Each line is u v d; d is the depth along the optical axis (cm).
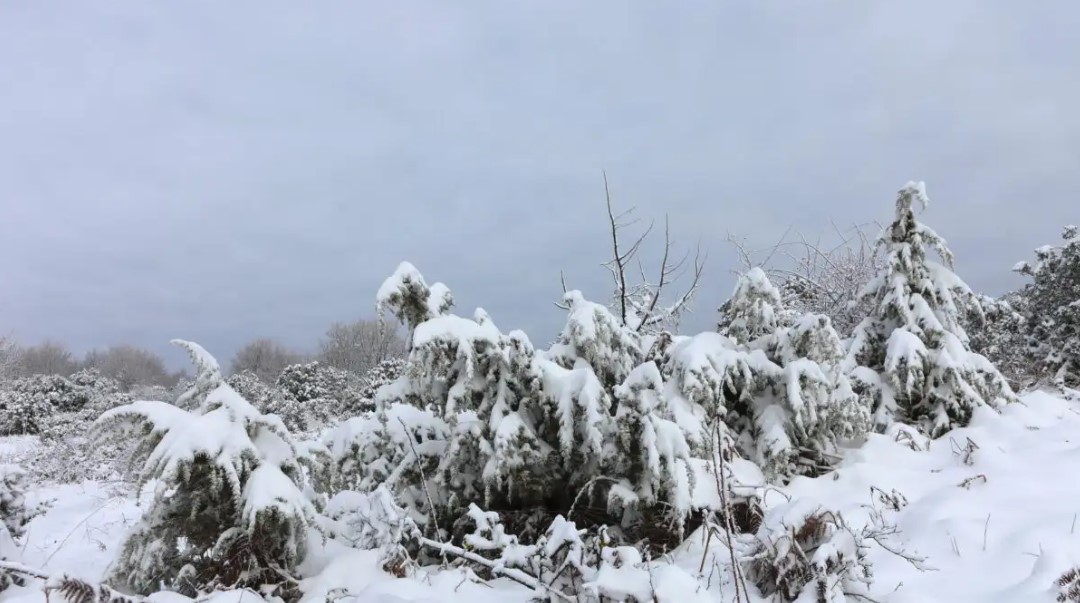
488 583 412
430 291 547
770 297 731
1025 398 833
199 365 420
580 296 615
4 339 2741
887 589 374
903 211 858
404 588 361
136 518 855
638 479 511
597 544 370
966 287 847
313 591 375
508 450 501
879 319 877
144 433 395
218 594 356
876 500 552
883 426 770
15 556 469
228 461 375
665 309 1115
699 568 412
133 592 394
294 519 383
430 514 525
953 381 770
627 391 491
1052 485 531
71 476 1153
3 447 1573
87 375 2559
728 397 680
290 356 4272
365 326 3722
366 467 579
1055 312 1241
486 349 513
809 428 651
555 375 538
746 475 586
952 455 661
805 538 356
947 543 434
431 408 587
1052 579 345
